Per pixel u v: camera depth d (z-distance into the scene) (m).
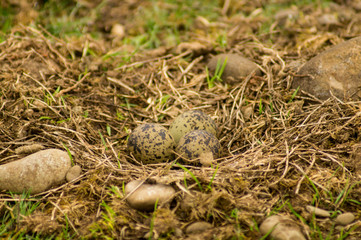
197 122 0.78
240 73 0.87
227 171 0.72
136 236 0.68
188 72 0.91
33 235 0.69
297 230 0.67
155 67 0.92
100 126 0.82
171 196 0.69
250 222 0.68
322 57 0.82
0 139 0.77
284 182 0.71
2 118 0.79
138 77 0.90
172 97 0.87
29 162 0.72
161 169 0.73
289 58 0.89
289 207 0.69
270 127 0.79
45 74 0.87
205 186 0.71
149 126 0.76
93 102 0.85
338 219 0.68
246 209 0.69
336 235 0.67
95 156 0.75
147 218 0.69
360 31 0.96
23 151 0.74
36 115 0.80
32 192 0.71
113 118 0.83
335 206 0.69
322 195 0.70
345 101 0.78
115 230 0.68
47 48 0.92
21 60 0.88
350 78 0.79
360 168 0.71
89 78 0.89
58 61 0.90
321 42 0.93
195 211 0.69
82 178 0.73
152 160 0.76
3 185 0.71
